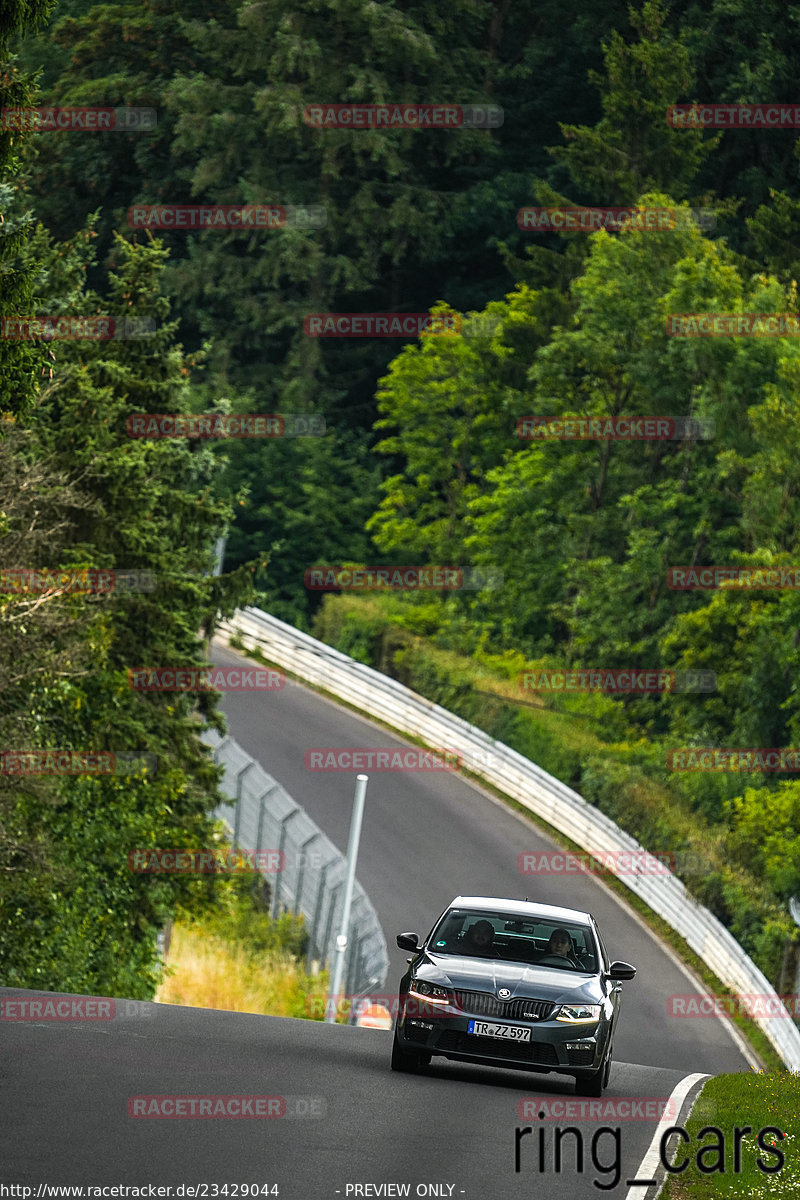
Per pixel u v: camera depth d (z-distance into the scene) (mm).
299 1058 48562
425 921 155750
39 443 102812
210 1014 61000
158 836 107625
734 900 165875
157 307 114500
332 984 125438
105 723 101562
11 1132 32938
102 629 98188
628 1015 140625
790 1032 130000
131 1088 39219
